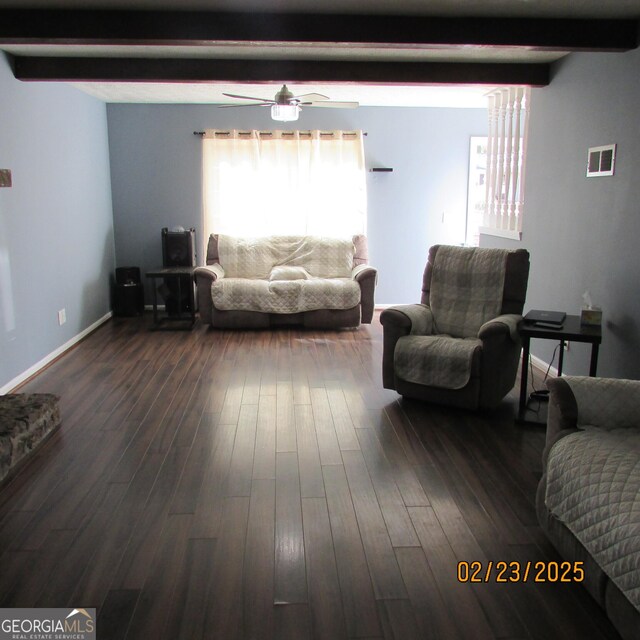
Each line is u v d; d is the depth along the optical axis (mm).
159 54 4453
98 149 6504
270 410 3898
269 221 7039
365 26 3449
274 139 6875
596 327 3596
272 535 2469
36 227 4816
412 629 1951
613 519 1912
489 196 6051
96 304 6379
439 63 4652
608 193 3869
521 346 4145
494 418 3770
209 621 1979
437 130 7098
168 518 2594
